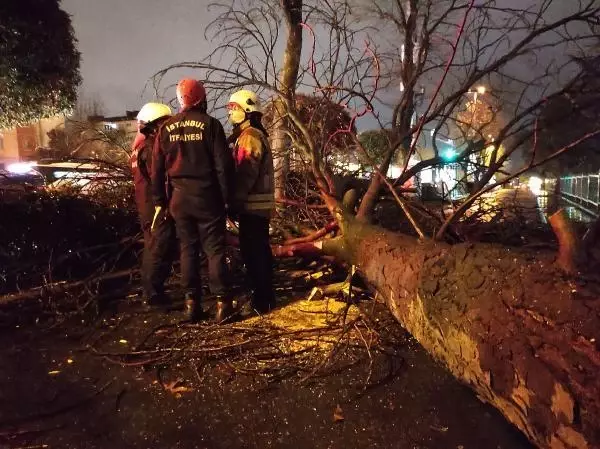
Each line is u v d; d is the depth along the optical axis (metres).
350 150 6.13
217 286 3.97
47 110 12.94
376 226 4.17
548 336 2.01
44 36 11.96
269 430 2.61
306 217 5.61
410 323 3.14
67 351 3.55
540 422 2.01
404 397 2.91
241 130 4.19
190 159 3.81
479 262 2.57
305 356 3.41
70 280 4.63
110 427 2.65
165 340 3.70
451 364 2.69
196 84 3.92
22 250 4.91
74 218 5.13
